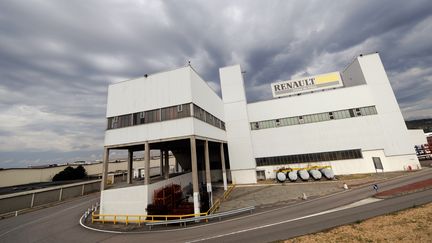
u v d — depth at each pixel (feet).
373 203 50.57
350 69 122.72
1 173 122.31
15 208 87.92
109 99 77.87
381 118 103.91
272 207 61.21
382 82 107.34
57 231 55.62
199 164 131.23
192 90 70.44
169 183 76.95
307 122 113.50
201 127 74.49
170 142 79.66
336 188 77.25
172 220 53.31
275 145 115.96
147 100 73.20
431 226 33.09
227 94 122.21
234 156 114.93
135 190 64.18
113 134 73.87
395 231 33.19
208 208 64.28
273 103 120.26
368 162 101.71
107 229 54.80
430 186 56.70
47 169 151.94
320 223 41.19
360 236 32.96
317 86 118.21
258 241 36.04
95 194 127.34
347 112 108.68
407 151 98.58
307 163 109.81
